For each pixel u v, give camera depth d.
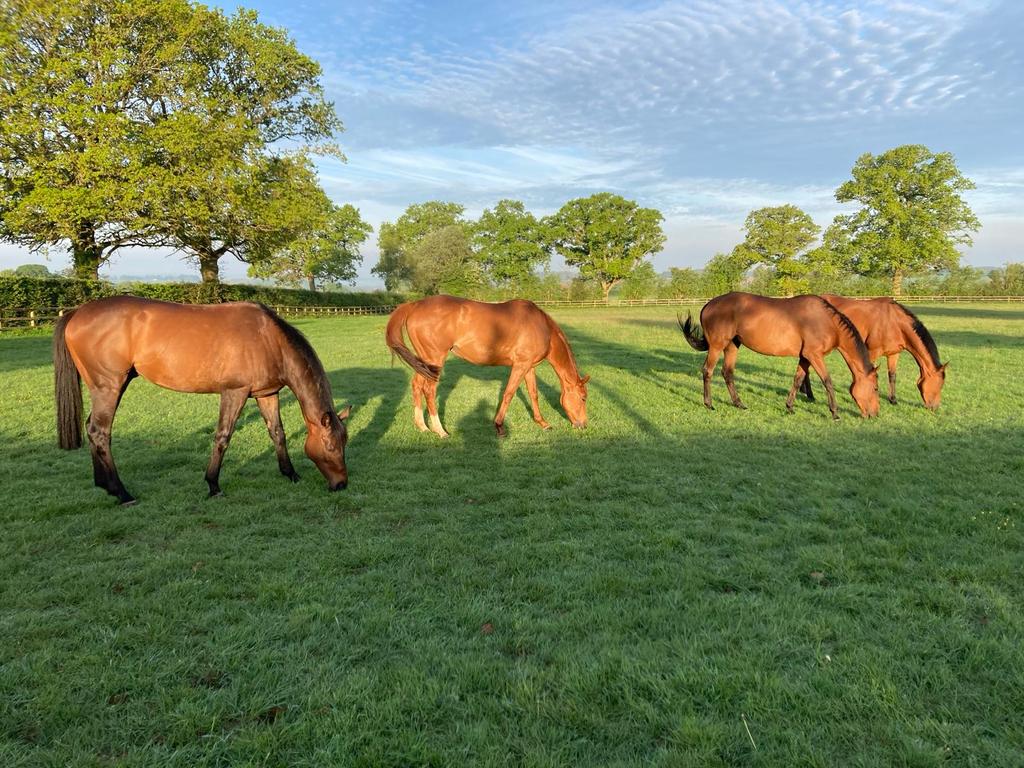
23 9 20.47
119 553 4.05
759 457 6.48
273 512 4.94
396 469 6.17
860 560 3.88
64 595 3.42
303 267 48.47
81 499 5.08
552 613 3.28
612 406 9.50
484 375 13.47
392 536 4.39
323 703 2.48
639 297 63.78
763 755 2.17
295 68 29.30
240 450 6.90
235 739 2.26
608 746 2.26
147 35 23.61
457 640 2.99
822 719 2.38
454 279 64.06
